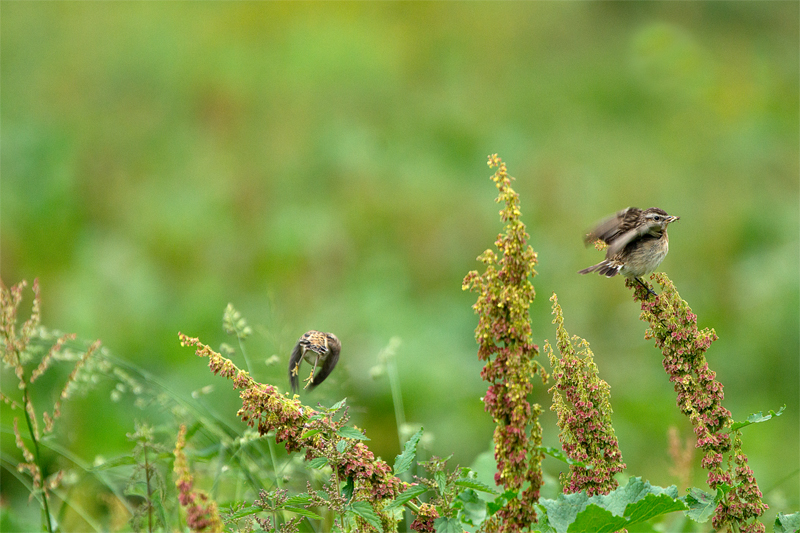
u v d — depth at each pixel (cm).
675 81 2055
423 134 1862
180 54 2100
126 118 1920
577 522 326
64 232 1373
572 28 2361
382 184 1625
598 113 2039
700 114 2003
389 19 2352
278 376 627
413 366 1021
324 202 1556
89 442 736
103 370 553
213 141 1834
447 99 2055
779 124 1939
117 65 2070
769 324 1188
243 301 1255
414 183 1623
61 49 2102
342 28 2234
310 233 1418
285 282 1313
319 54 2116
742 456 362
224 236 1455
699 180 1742
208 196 1570
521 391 317
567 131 1928
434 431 953
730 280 1355
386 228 1463
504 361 323
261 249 1408
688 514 359
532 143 1861
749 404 1100
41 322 1144
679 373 372
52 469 668
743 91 2067
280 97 2008
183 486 290
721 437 363
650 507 335
